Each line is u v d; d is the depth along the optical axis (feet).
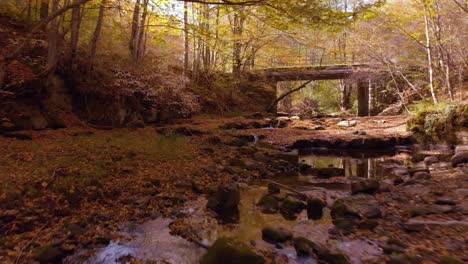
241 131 51.29
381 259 12.51
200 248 13.99
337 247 13.70
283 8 23.75
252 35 68.95
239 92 81.51
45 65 37.19
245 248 12.25
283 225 16.55
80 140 29.45
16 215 15.15
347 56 100.07
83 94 41.47
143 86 46.85
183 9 48.98
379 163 35.55
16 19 39.04
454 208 17.75
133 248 13.91
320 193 22.82
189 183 22.68
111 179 20.97
